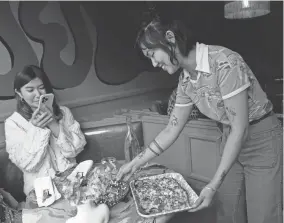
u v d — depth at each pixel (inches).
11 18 76.2
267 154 47.4
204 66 41.8
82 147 71.2
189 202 42.0
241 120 40.2
